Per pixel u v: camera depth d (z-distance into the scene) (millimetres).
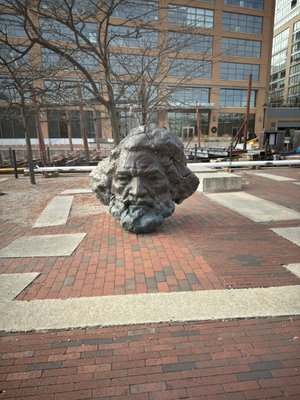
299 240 5148
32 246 5043
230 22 35406
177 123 41375
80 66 7605
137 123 13945
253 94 43688
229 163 14820
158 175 5270
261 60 41000
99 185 6023
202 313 3115
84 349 2666
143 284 3740
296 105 53000
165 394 2213
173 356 2572
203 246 4934
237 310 3156
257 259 4426
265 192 9516
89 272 4086
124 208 5617
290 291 3521
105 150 23828
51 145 32906
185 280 3826
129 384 2307
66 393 2234
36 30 6875
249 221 6312
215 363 2492
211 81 40219
